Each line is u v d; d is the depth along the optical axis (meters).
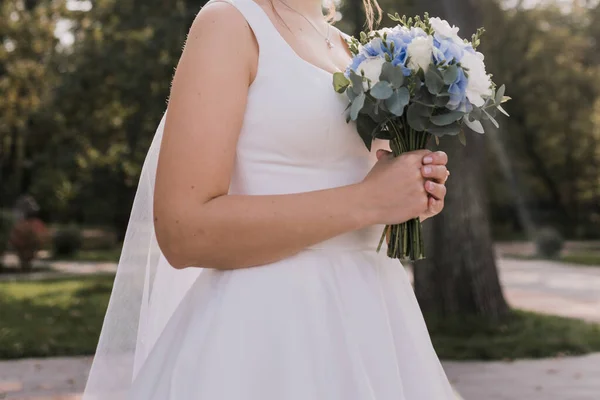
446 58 1.57
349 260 1.58
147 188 1.85
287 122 1.54
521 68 27.73
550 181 33.69
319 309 1.49
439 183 1.55
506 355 7.49
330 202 1.48
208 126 1.44
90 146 21.42
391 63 1.54
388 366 1.52
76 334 8.55
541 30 27.78
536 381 6.37
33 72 21.00
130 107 17.06
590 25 30.58
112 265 20.94
